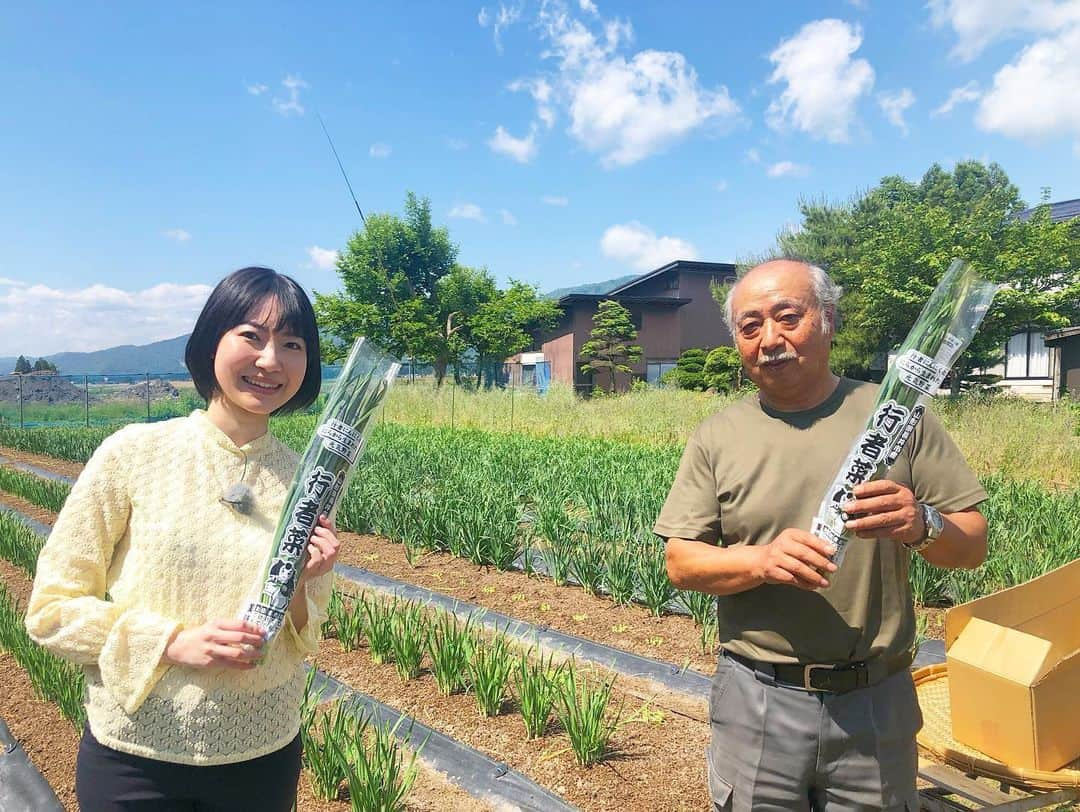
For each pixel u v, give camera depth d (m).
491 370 31.67
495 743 3.62
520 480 9.64
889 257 18.84
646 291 32.44
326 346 30.17
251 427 1.93
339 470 1.82
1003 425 12.66
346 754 3.17
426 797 3.23
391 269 30.69
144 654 1.66
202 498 1.81
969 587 5.43
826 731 1.96
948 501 1.99
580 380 30.61
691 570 2.08
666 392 20.41
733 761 2.11
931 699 3.00
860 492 1.79
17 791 3.29
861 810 1.96
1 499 11.14
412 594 6.14
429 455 11.64
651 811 3.03
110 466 1.77
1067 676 2.46
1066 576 3.05
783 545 1.84
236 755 1.75
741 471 2.10
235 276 1.85
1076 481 10.84
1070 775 2.32
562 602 5.85
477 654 4.41
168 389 39.72
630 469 9.77
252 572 1.79
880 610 1.97
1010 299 17.31
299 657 1.92
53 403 36.91
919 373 1.82
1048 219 18.11
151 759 1.71
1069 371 20.12
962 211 21.33
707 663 4.60
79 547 1.72
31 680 4.33
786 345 1.99
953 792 2.64
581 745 3.37
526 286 30.09
